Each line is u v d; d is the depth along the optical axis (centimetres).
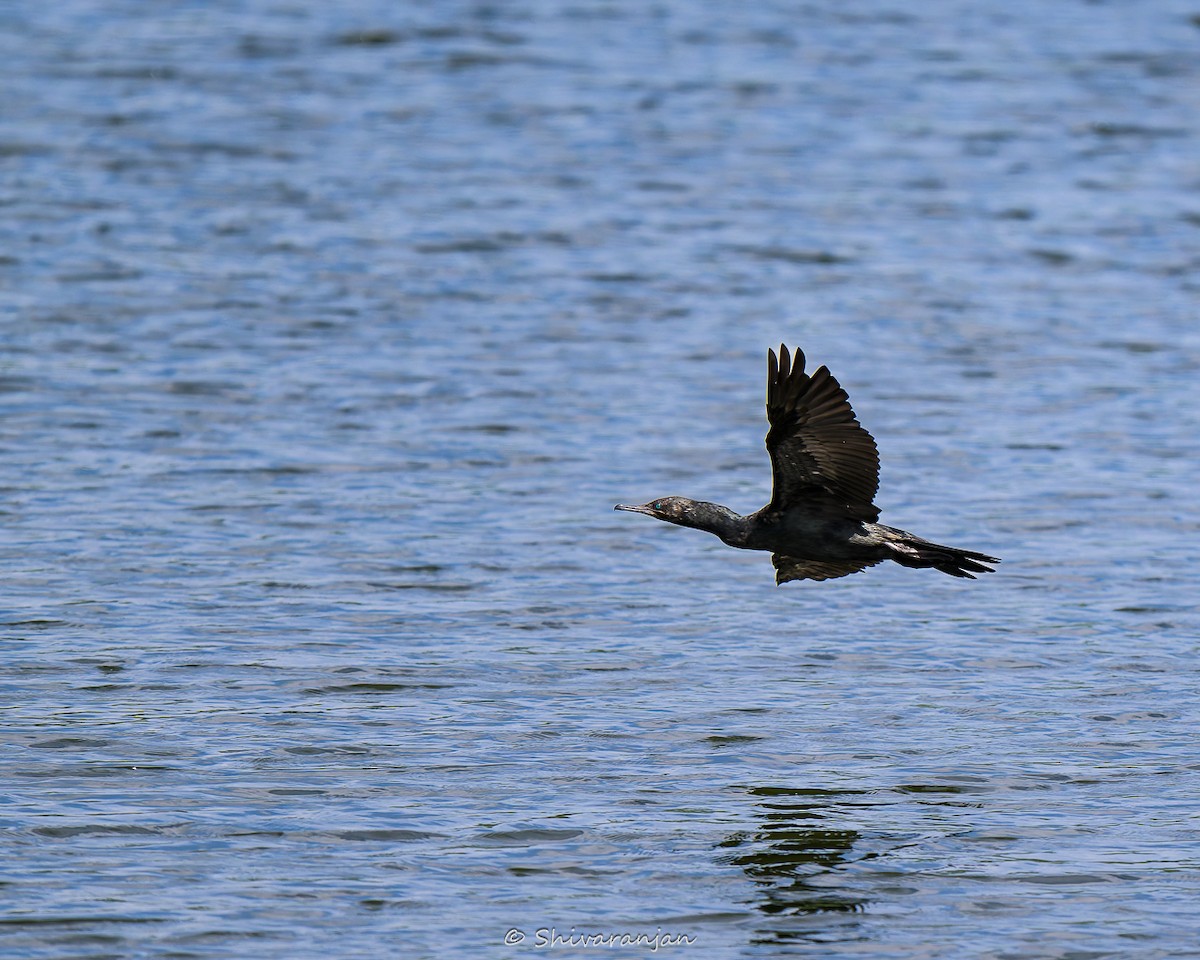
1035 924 1470
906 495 2486
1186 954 1426
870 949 1433
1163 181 3859
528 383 2881
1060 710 1886
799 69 4466
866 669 1992
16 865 1535
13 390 2783
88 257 3331
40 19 4688
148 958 1400
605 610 2144
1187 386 2900
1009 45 4700
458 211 3612
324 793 1681
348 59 4450
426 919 1466
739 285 3309
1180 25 4884
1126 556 2300
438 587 2189
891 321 3164
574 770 1739
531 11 4866
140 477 2498
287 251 3394
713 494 2492
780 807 1667
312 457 2589
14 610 2081
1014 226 3616
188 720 1827
